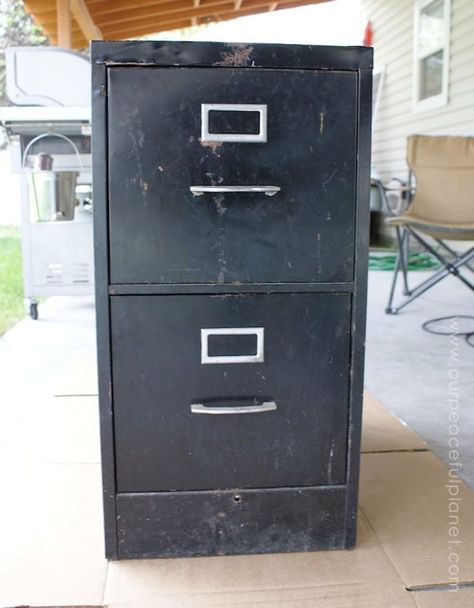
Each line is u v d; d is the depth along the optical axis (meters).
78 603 1.10
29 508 1.41
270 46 1.09
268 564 1.22
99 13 6.20
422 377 2.53
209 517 1.23
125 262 1.14
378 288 4.50
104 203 1.12
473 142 3.54
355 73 1.12
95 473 1.58
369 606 1.10
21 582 1.16
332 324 1.19
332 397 1.22
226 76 1.10
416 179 3.56
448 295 4.20
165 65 1.09
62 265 3.49
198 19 7.90
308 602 1.11
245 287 1.16
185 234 1.14
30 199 3.45
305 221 1.15
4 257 6.04
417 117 6.72
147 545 1.23
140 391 1.18
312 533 1.26
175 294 1.16
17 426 1.95
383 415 2.04
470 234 3.09
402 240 3.80
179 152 1.11
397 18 7.23
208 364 1.18
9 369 2.64
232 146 1.12
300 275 1.17
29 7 5.39
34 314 3.57
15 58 3.37
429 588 1.15
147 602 1.11
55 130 3.37
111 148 1.10
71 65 3.38
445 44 5.93
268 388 1.20
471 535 1.33
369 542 1.30
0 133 8.23
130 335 1.16
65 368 2.64
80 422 1.92
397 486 1.54
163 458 1.21
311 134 1.13
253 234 1.15
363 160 1.14
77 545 1.27
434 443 1.87
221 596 1.12
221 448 1.21
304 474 1.24
